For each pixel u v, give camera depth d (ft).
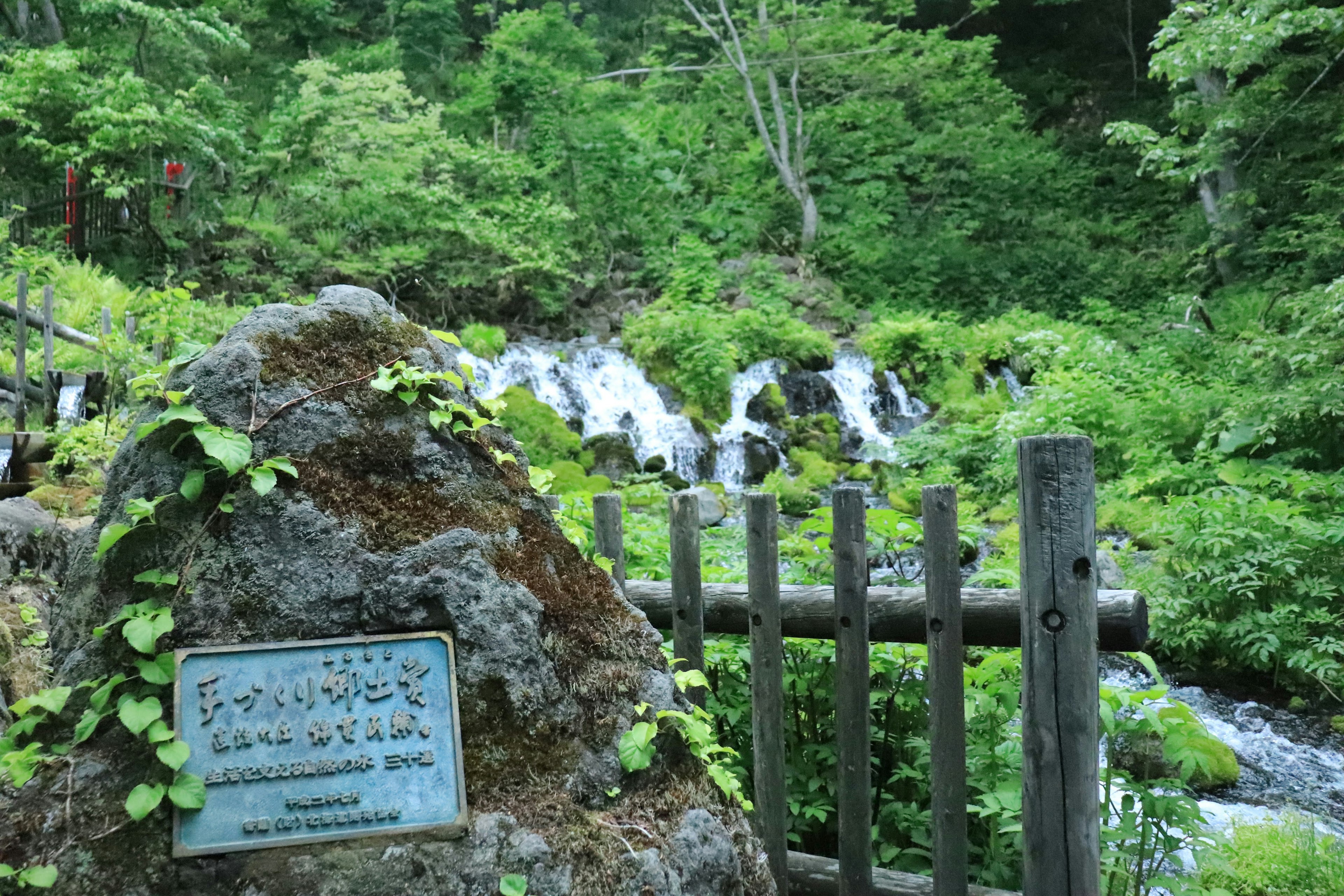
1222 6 44.42
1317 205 54.13
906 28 87.20
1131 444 37.22
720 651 10.85
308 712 7.02
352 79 55.77
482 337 45.16
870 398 49.80
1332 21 41.19
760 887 7.64
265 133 59.47
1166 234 66.90
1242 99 48.65
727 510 36.35
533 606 7.64
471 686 7.32
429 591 7.39
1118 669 22.49
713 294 54.03
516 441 8.50
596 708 7.64
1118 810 9.64
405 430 7.89
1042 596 7.43
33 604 12.44
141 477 7.34
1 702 9.54
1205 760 8.63
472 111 68.59
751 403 46.60
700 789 7.67
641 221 63.26
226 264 47.11
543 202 55.83
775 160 67.97
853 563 8.83
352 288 8.36
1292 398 31.99
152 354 22.39
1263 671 21.95
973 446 41.04
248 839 6.66
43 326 22.84
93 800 6.61
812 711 10.65
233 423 7.42
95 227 45.85
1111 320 56.85
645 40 93.81
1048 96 83.10
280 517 7.34
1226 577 21.84
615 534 10.07
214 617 7.11
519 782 7.20
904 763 10.65
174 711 6.81
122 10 52.85
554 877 6.86
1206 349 48.26
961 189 72.08
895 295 62.49
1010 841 9.93
